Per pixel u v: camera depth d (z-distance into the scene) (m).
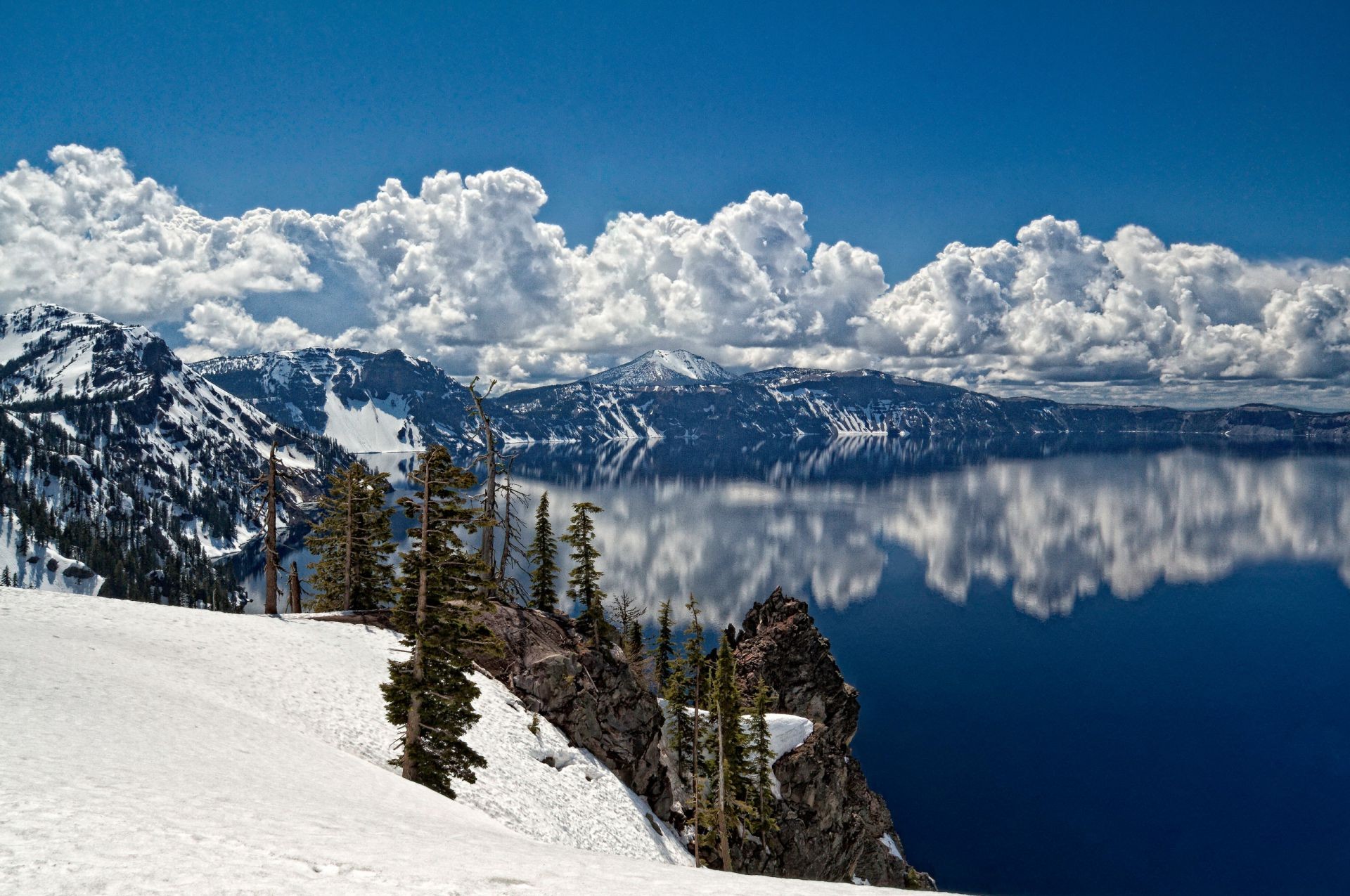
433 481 27.08
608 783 44.22
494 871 11.48
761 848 57.75
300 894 8.99
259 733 21.70
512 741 40.09
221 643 34.56
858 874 71.12
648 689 54.56
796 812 63.16
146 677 24.47
